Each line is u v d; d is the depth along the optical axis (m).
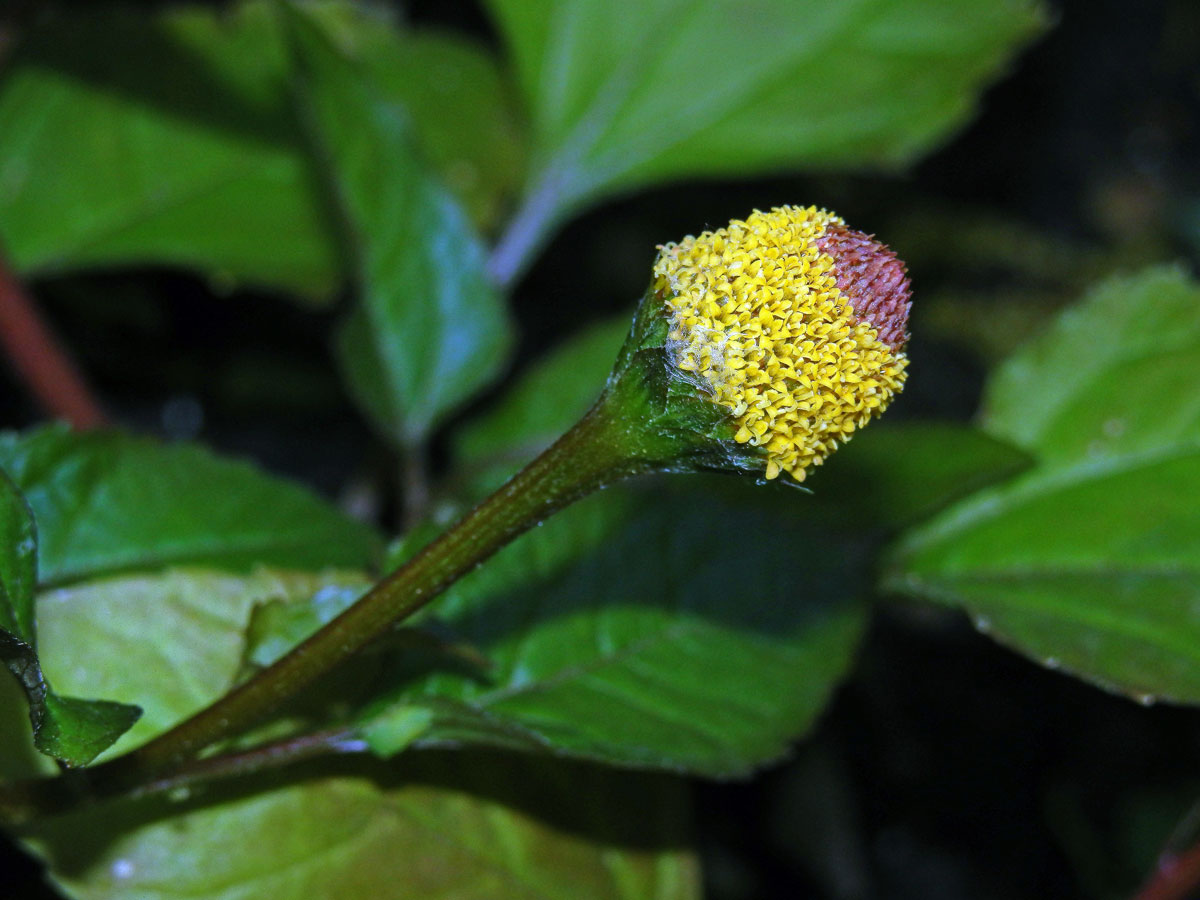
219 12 0.29
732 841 0.25
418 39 0.29
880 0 0.26
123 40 0.25
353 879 0.16
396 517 0.28
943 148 0.36
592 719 0.16
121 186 0.25
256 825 0.15
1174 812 0.26
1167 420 0.19
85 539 0.17
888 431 0.17
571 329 0.32
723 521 0.17
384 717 0.14
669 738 0.16
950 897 0.27
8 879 0.21
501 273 0.26
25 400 0.27
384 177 0.19
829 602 0.17
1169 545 0.19
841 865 0.25
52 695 0.13
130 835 0.15
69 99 0.25
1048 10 0.37
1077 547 0.19
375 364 0.20
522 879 0.16
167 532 0.17
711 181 0.34
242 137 0.25
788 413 0.13
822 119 0.26
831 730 0.27
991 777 0.27
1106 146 0.38
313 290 0.25
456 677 0.16
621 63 0.26
